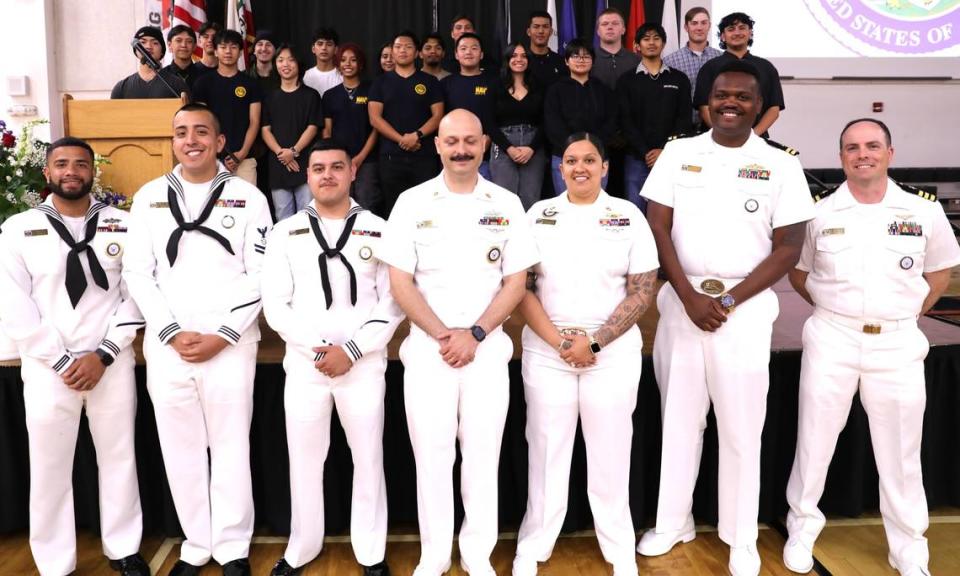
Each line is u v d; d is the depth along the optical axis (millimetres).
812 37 6266
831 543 2494
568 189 2256
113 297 2246
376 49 5523
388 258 2131
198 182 2250
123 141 3217
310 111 4262
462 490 2199
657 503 2543
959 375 2613
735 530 2273
